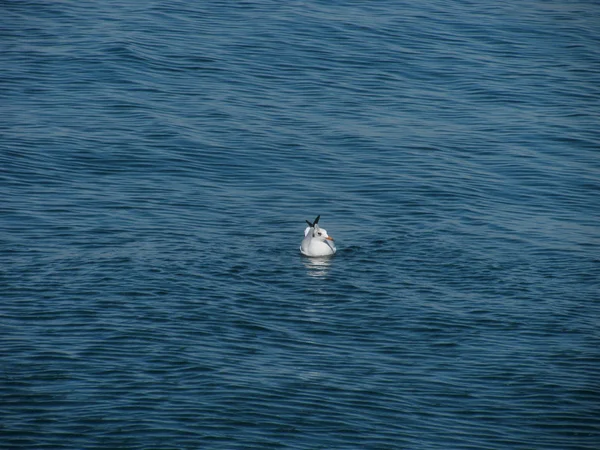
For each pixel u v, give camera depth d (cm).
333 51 4350
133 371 1886
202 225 2734
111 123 3456
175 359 1944
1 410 1725
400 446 1675
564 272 2464
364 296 2294
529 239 2695
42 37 4294
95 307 2161
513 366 1972
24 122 3412
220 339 2044
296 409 1778
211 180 3077
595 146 3469
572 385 1897
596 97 3969
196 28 4553
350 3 5128
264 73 4047
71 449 1620
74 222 2692
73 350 1959
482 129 3600
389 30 4688
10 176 2981
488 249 2616
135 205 2847
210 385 1847
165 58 4125
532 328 2144
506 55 4453
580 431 1738
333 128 3534
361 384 1883
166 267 2406
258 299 2252
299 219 2822
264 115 3619
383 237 2691
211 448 1639
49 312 2125
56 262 2408
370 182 3103
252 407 1775
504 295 2317
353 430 1717
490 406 1819
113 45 4194
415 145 3422
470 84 4069
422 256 2555
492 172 3228
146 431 1681
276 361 1962
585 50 4550
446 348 2047
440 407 1811
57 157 3152
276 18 4766
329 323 2148
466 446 1681
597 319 2194
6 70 3875
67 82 3812
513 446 1688
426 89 3997
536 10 5219
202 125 3484
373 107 3769
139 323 2095
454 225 2786
